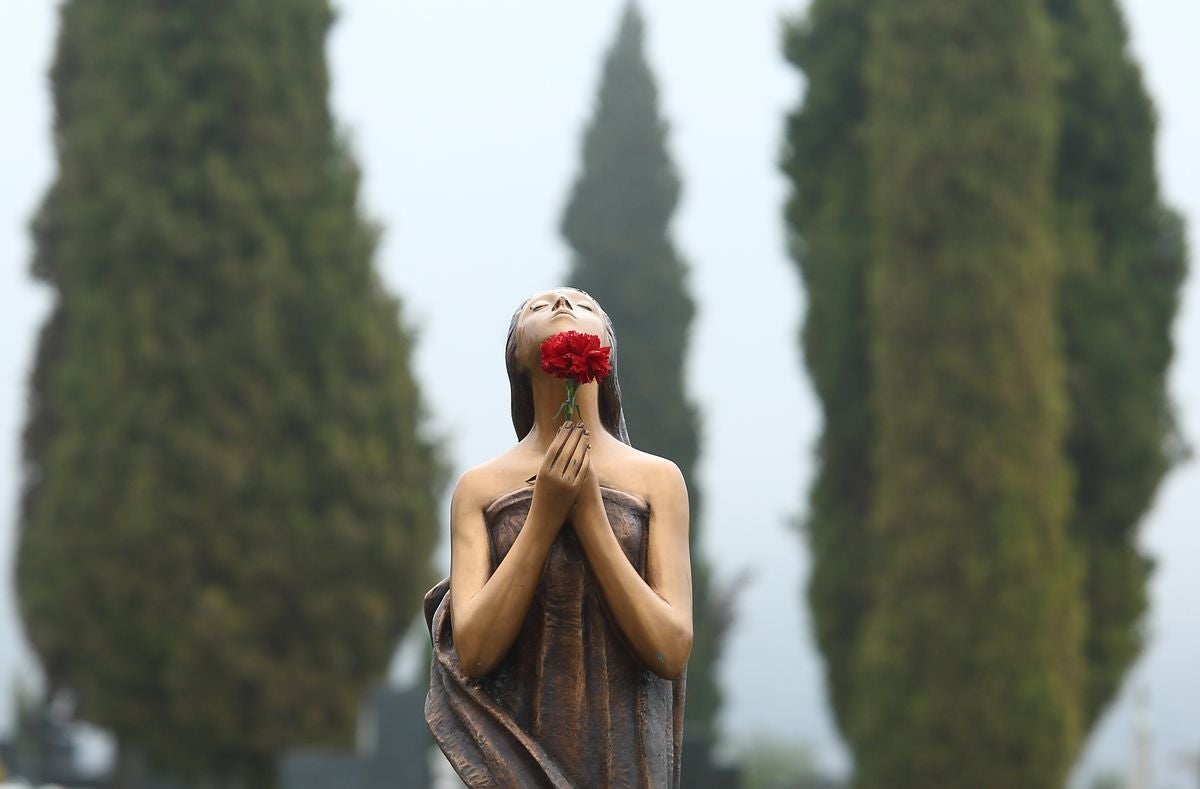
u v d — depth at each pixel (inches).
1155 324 799.7
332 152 854.5
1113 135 798.5
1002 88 740.7
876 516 726.5
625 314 1264.8
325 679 804.0
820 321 794.2
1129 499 779.4
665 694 148.8
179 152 819.4
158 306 807.1
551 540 144.3
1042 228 740.0
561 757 145.6
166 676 782.5
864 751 714.2
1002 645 696.4
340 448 811.4
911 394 721.6
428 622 156.3
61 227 866.1
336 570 807.1
